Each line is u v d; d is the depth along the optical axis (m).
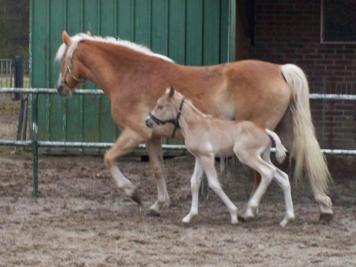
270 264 8.41
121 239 9.44
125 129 10.63
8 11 39.59
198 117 9.98
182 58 15.13
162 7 15.12
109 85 10.79
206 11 15.05
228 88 10.26
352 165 14.05
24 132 16.11
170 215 10.85
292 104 10.28
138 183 13.26
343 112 16.94
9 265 8.30
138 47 10.96
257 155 9.91
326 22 17.27
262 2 17.31
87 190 12.62
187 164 14.92
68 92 11.26
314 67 17.33
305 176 12.52
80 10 15.23
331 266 8.37
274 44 17.38
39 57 15.34
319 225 10.23
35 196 12.04
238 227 10.09
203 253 8.82
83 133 15.31
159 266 8.29
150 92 10.46
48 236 9.56
